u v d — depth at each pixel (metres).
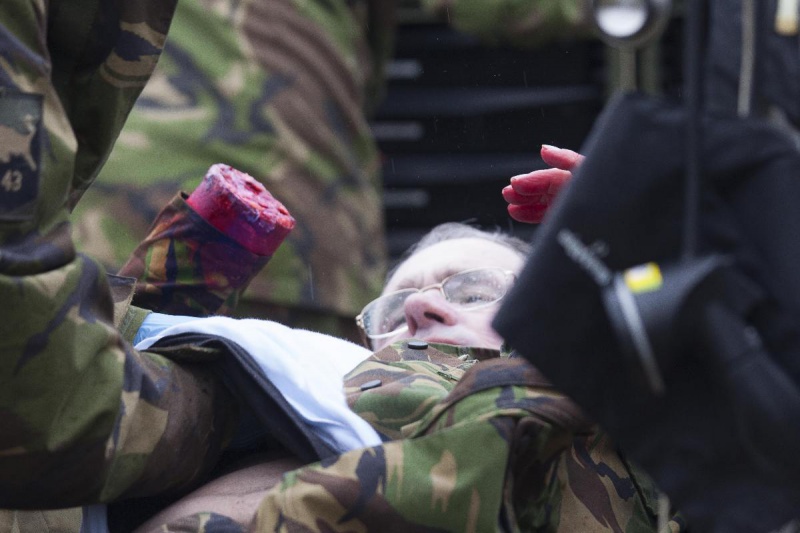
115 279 6.60
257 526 5.25
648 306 4.07
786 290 4.18
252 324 6.26
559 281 4.30
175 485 5.89
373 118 14.22
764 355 4.12
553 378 4.32
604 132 4.33
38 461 5.05
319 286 9.95
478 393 5.48
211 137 9.84
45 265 4.92
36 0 4.91
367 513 5.18
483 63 14.14
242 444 6.51
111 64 5.42
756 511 4.20
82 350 5.08
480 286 7.56
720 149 4.25
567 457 6.19
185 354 6.00
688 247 4.20
